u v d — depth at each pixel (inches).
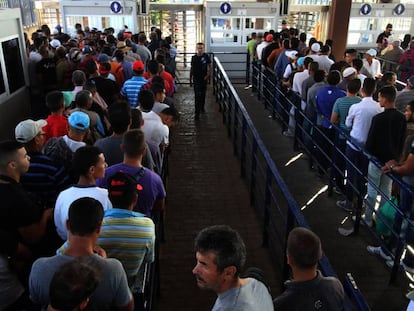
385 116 179.5
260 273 83.6
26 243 107.6
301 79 282.0
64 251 83.7
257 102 402.3
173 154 279.3
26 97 317.1
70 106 196.9
